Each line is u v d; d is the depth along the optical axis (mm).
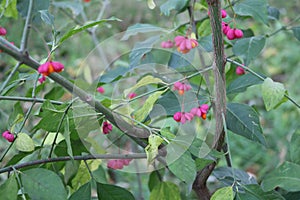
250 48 804
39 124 706
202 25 832
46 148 797
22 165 687
